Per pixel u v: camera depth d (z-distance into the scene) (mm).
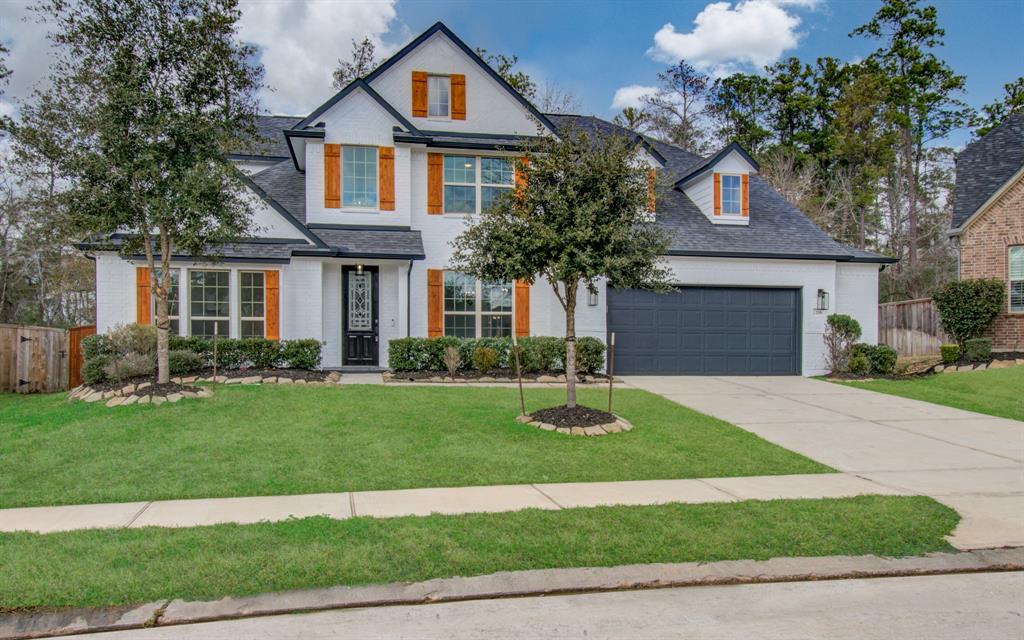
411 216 15508
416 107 15930
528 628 3904
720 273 16000
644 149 16406
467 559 4746
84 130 9641
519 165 9406
